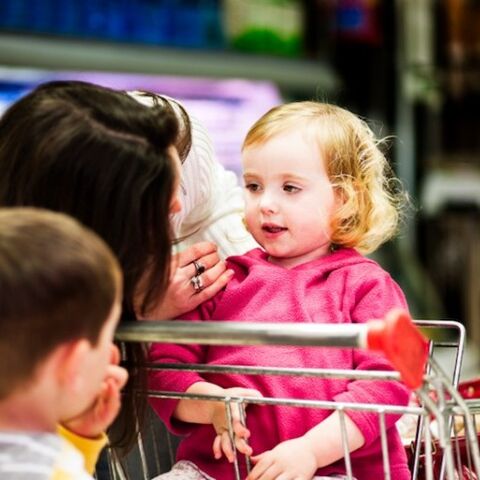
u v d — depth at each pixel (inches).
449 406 63.6
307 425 77.9
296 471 73.3
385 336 58.7
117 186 67.7
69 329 54.8
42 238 55.2
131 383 72.1
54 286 53.9
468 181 245.6
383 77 241.3
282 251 84.2
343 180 83.8
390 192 94.5
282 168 83.2
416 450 79.9
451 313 241.9
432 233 245.1
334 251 86.4
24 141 68.6
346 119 86.1
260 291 82.4
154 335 65.1
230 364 79.8
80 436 63.6
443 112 246.7
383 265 236.1
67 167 67.6
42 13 183.6
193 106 207.9
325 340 60.4
